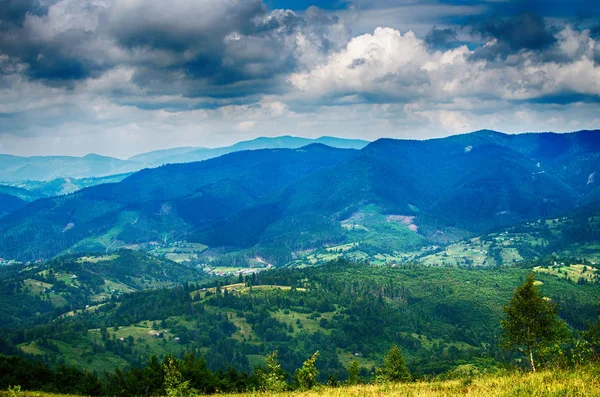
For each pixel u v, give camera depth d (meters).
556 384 47.09
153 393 106.12
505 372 65.25
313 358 85.94
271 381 78.81
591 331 70.06
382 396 51.94
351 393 56.69
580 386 45.75
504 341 75.38
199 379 103.88
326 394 58.47
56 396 84.38
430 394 49.91
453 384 56.69
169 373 83.00
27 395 81.12
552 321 71.38
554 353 69.12
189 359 109.62
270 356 82.88
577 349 67.31
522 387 47.47
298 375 84.69
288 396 62.81
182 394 80.25
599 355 67.62
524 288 71.75
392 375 110.00
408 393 51.62
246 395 73.62
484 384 52.41
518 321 71.94
